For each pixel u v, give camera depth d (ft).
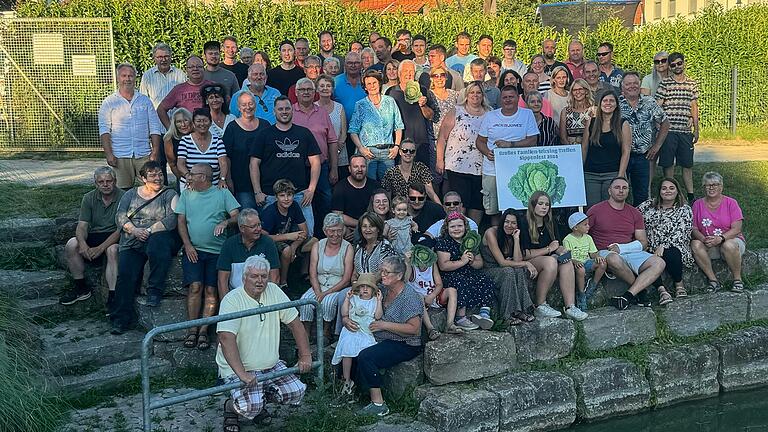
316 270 26.11
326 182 30.25
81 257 27.66
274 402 23.02
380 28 56.54
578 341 27.78
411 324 24.48
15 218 30.40
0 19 45.68
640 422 26.96
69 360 24.82
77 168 41.42
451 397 24.16
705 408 28.04
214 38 52.11
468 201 31.30
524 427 25.05
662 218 30.35
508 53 39.29
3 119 46.19
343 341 24.53
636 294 29.27
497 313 27.17
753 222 35.73
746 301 30.94
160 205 26.66
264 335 21.86
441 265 26.37
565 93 33.58
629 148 31.37
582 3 67.87
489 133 30.19
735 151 49.73
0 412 20.58
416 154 31.32
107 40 46.29
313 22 54.34
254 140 27.71
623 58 60.70
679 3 96.22
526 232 27.84
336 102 31.24
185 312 26.40
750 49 59.00
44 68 46.09
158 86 33.42
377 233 25.66
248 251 25.05
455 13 62.44
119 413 22.89
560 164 30.37
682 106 36.45
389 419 23.82
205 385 24.90
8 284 27.32
